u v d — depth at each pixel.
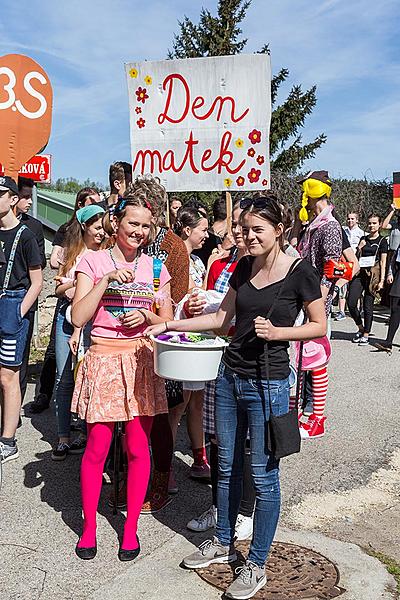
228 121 5.44
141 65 5.57
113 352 3.58
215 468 3.87
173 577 3.42
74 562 3.54
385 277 9.75
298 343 4.43
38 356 8.17
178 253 4.35
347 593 3.30
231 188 5.50
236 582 3.25
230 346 3.34
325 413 6.38
